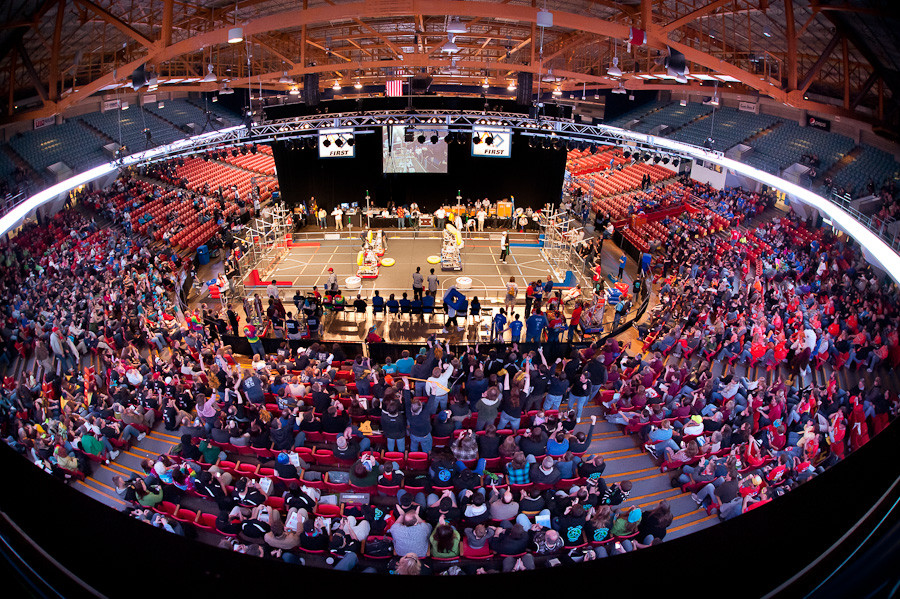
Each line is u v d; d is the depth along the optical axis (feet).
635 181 143.84
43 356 54.03
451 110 95.50
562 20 44.11
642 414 47.42
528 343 61.98
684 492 42.32
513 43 121.29
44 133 110.42
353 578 4.42
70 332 58.08
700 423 43.83
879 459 5.17
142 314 64.03
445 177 102.53
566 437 41.01
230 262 83.41
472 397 44.86
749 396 46.39
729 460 39.99
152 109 154.71
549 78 99.35
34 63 76.43
